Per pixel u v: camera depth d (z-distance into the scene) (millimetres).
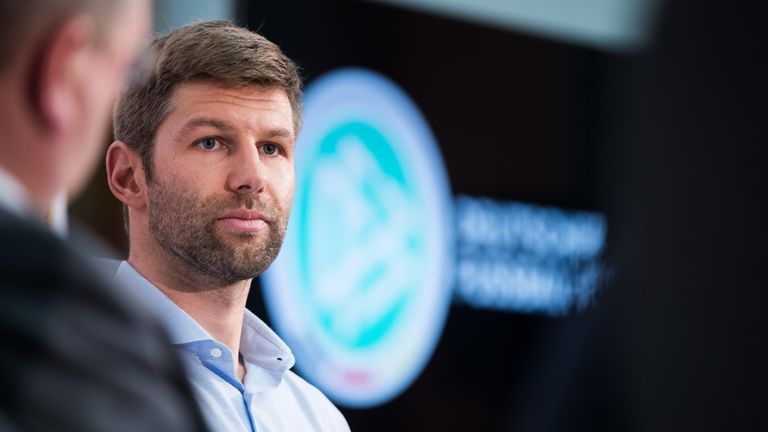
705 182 1985
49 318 1634
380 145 11734
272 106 4500
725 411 1993
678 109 1996
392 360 11711
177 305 4535
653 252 2039
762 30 1967
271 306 10469
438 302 12234
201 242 4395
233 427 4484
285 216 4531
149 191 4516
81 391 1615
